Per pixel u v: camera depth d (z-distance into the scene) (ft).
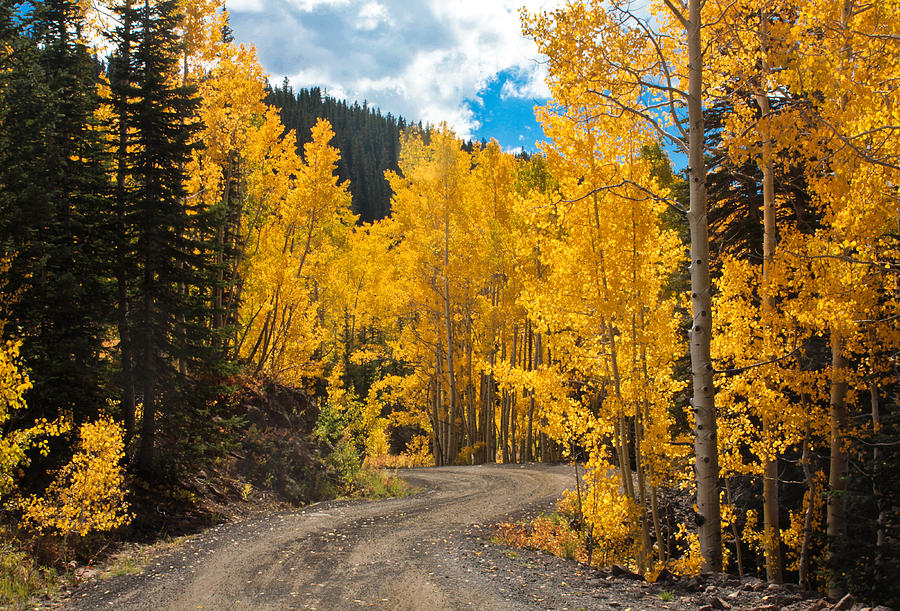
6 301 29.81
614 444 28.84
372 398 90.38
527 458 73.72
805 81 20.98
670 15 26.76
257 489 43.01
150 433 34.94
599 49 22.44
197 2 48.44
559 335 29.91
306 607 18.04
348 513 38.78
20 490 27.84
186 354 35.70
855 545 24.67
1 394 21.47
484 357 77.77
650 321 27.02
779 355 26.23
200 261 37.19
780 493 34.50
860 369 26.66
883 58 20.39
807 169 23.45
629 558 29.14
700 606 17.26
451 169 70.49
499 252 70.74
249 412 50.19
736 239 39.78
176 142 36.29
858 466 27.09
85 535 26.00
